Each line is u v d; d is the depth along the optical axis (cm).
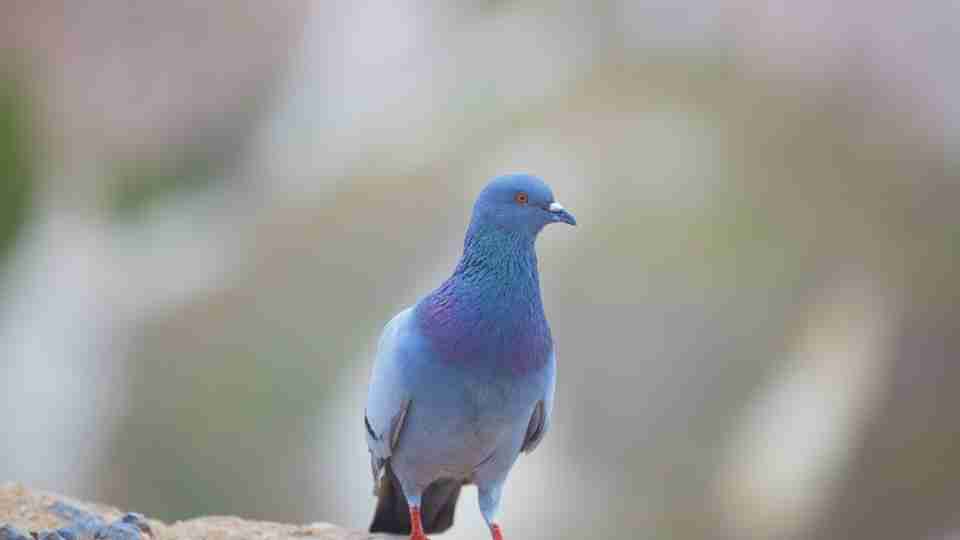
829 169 1773
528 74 2030
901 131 1864
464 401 724
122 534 728
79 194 2355
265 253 1816
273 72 2517
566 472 1520
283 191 2022
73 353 1825
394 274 1706
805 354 1606
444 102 2053
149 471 1648
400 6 2439
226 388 1655
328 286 1717
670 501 1517
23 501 781
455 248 1706
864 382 1600
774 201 1698
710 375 1561
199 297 1788
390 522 836
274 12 2619
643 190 1689
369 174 1900
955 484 1588
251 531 796
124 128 2509
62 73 2534
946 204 1753
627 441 1533
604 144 1762
